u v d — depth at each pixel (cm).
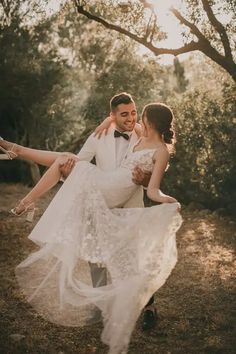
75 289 380
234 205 1145
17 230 897
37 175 1667
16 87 1848
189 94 1280
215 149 1145
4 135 2008
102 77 1866
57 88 2039
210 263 689
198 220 1066
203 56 1392
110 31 1559
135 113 439
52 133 2084
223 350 417
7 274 614
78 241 390
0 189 1585
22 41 1875
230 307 511
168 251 381
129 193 413
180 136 1230
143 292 371
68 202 401
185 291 561
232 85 1140
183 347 423
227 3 993
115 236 387
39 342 421
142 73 1856
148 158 403
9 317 472
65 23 2131
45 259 387
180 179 1263
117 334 362
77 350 409
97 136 446
